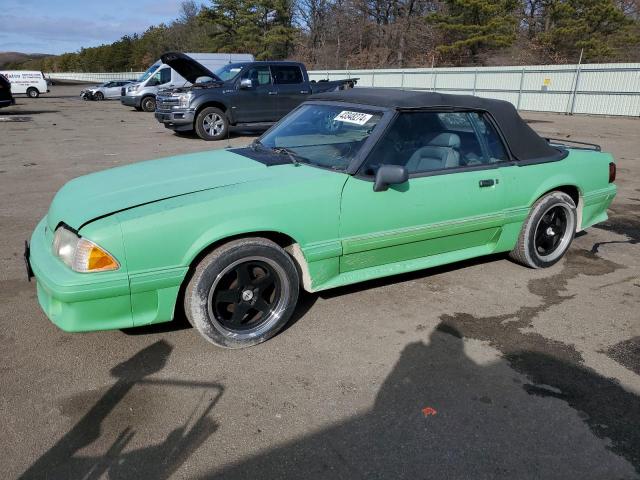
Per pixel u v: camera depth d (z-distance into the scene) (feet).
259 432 8.16
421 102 12.46
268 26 173.58
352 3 154.61
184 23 244.83
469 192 12.63
